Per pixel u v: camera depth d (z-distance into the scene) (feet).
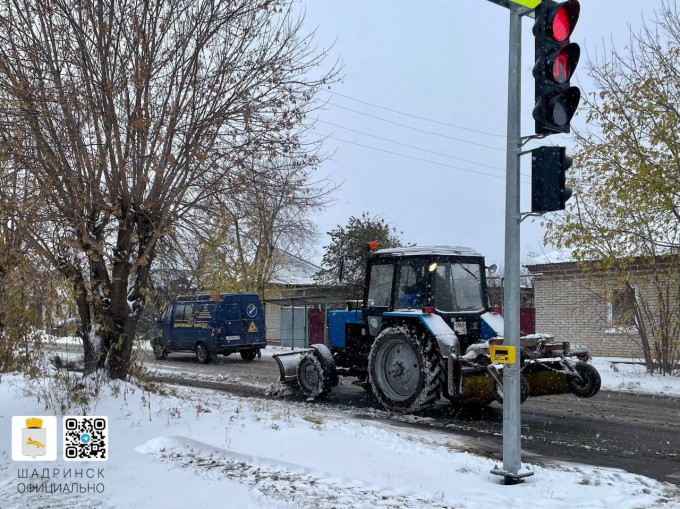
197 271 31.53
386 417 33.81
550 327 72.18
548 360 32.81
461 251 37.63
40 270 31.50
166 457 22.20
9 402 29.50
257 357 76.02
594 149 49.42
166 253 32.73
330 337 42.68
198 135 30.66
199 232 31.37
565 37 19.70
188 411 28.58
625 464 23.85
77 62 29.12
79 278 31.81
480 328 36.78
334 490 18.37
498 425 31.68
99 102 29.63
